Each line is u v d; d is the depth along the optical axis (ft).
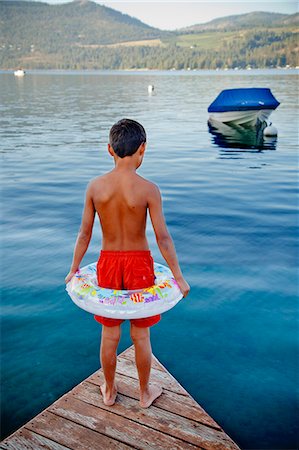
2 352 10.93
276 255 16.40
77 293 7.89
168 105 85.56
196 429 7.93
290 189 25.76
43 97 110.73
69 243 17.66
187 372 10.21
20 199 23.90
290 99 88.22
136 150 7.59
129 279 7.72
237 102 55.88
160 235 7.74
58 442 7.62
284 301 13.21
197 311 12.75
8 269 15.31
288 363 10.48
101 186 7.64
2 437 8.30
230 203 22.97
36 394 9.53
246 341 11.37
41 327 12.02
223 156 36.55
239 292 13.74
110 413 8.31
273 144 42.88
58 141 45.68
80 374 10.19
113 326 7.98
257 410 9.00
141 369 8.21
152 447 7.52
